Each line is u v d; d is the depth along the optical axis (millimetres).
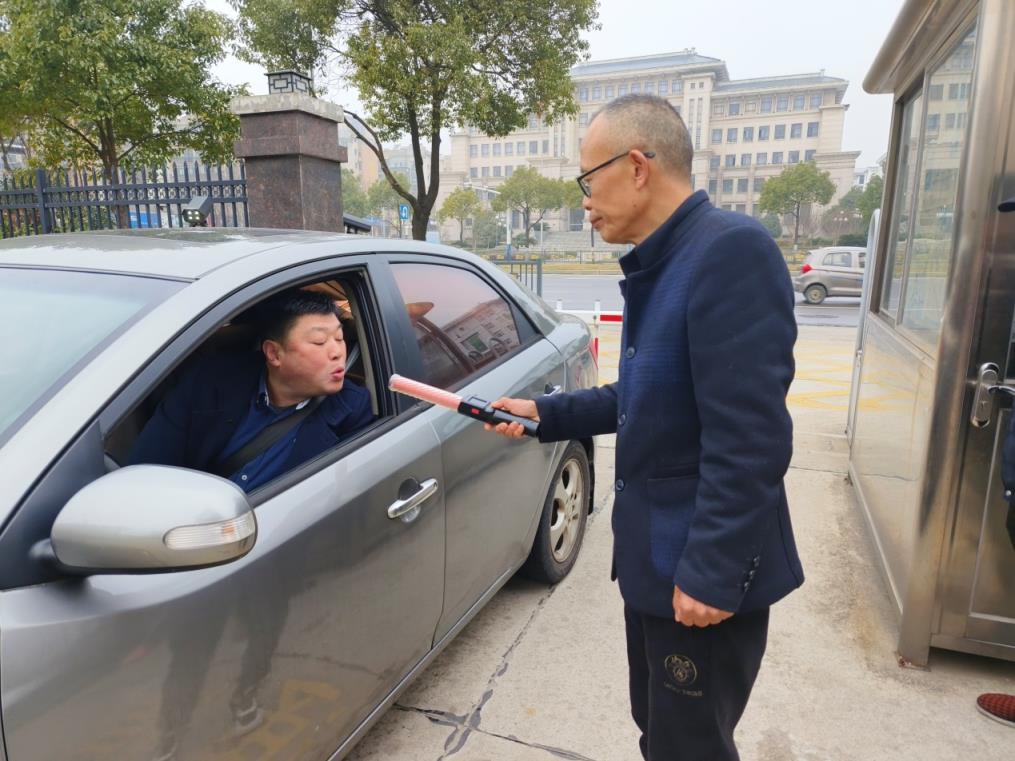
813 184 66188
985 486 2357
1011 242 2188
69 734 1076
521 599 3018
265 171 6637
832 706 2363
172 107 11320
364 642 1731
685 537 1316
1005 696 2326
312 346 1720
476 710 2334
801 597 3045
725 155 112500
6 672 1015
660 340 1309
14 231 7539
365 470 1739
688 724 1402
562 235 103875
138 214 7031
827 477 4438
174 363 1363
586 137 1396
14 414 1270
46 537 1121
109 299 1504
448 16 10773
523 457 2584
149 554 1059
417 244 2406
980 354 2275
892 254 3646
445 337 2301
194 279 1547
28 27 9328
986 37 2078
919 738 2219
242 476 1687
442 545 2045
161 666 1204
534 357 2744
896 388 3031
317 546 1549
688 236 1307
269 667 1426
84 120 11164
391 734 2217
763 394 1185
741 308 1198
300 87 6625
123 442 1687
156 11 10258
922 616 2510
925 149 2936
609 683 2473
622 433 1396
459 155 113062
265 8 10703
